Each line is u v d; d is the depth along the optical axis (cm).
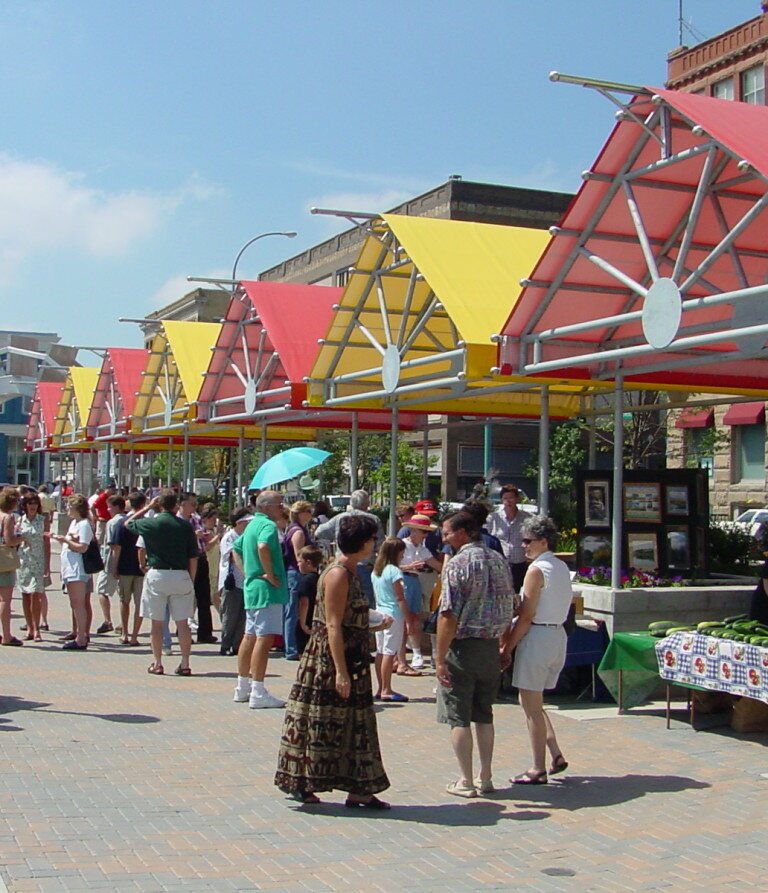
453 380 1284
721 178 1043
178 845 640
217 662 1395
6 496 1492
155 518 1289
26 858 600
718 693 1009
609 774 824
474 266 1355
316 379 1650
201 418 2198
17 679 1209
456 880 596
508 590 764
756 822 708
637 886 592
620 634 1045
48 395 4453
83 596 1482
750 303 928
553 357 1184
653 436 2802
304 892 568
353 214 1425
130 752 877
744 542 1468
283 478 1389
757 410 3102
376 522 743
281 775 731
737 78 3325
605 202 1055
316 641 733
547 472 1218
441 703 770
